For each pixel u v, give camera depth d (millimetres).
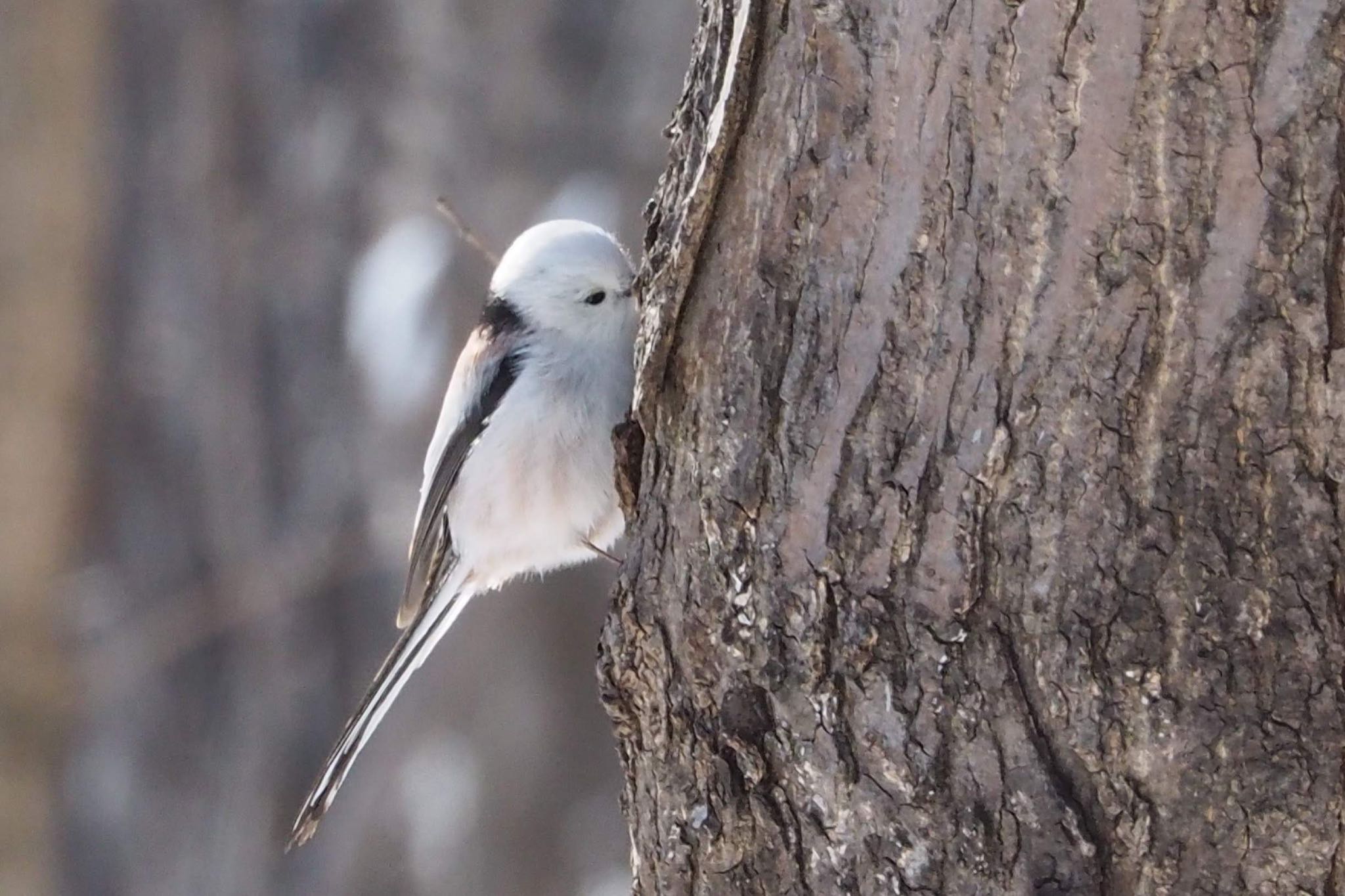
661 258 4230
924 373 4195
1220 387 4188
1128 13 4160
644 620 4223
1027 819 4199
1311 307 4184
